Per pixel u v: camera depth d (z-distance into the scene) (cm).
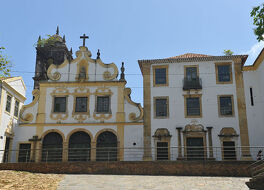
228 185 1570
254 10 1120
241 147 2462
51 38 4369
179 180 1758
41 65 4262
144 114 2636
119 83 2747
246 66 2666
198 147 2402
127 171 2102
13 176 1728
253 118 2538
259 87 2594
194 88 2630
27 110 2748
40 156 2606
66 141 2631
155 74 2747
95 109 2703
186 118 2594
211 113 2580
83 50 2870
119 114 2672
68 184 1580
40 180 1647
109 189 1460
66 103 2736
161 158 2522
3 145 2422
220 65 2695
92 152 2588
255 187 1359
